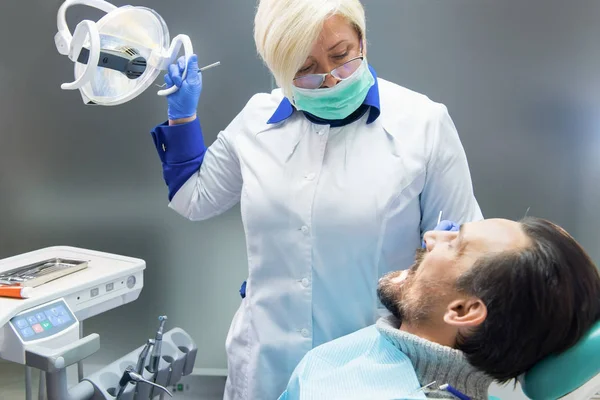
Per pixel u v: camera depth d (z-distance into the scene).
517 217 1.92
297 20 1.01
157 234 2.03
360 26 1.09
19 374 2.09
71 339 1.26
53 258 1.55
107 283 1.45
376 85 1.21
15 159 2.02
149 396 1.28
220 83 1.92
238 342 1.28
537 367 0.88
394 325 0.97
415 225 1.19
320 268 1.16
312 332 1.19
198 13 1.88
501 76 1.84
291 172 1.19
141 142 1.98
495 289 0.83
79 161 2.01
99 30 1.16
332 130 1.19
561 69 1.81
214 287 2.06
